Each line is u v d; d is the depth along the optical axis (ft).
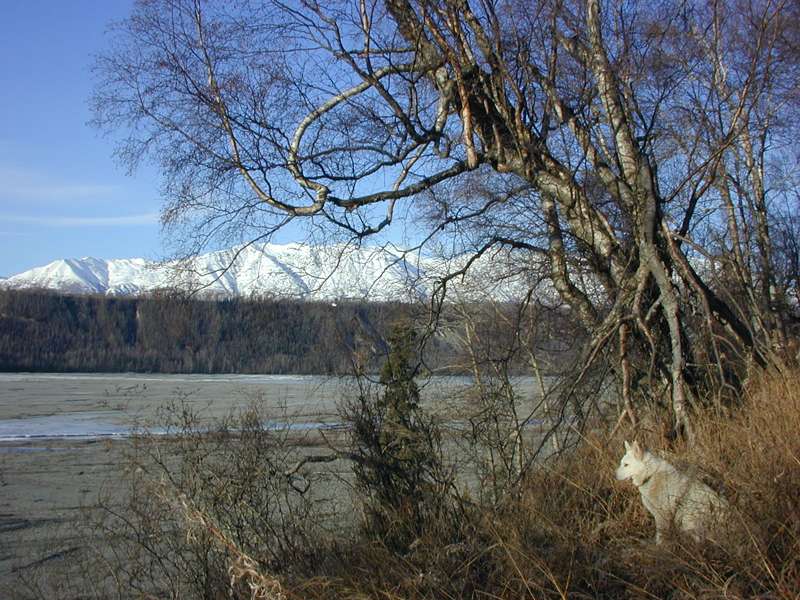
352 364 29.68
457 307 37.73
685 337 37.04
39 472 62.90
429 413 29.43
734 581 18.17
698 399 35.04
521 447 29.01
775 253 63.67
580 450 29.09
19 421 112.88
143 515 23.50
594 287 42.16
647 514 23.88
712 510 20.52
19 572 29.96
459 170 37.63
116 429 98.94
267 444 26.71
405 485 26.09
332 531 25.30
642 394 35.29
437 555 21.06
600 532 23.09
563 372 35.37
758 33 41.86
